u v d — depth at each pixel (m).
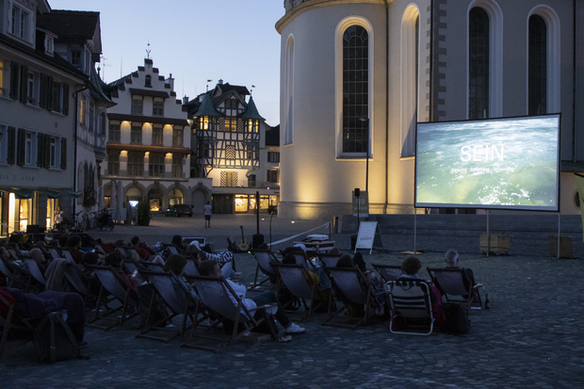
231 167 72.25
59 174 28.62
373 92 40.62
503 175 19.72
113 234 29.70
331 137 41.72
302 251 11.15
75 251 11.32
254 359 6.86
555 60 37.12
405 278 7.93
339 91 41.56
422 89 35.41
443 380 5.93
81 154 32.47
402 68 38.81
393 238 26.58
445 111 34.41
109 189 62.56
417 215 27.55
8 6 24.09
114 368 6.48
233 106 72.75
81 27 32.06
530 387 5.67
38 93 26.31
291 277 9.48
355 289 8.69
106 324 8.92
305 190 43.19
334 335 8.17
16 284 11.11
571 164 36.78
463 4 34.72
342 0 40.78
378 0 40.25
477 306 10.28
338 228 33.16
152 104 65.06
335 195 41.66
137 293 8.88
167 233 30.64
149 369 6.44
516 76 35.94
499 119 19.83
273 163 77.25
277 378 6.06
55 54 30.47
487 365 6.51
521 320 9.16
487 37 36.03
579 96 37.62
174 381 5.97
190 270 10.89
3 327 6.71
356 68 41.44
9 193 24.17
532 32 37.22
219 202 71.25
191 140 74.38
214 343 7.66
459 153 20.62
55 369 6.44
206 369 6.43
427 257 19.80
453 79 34.56
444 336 8.05
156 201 65.19
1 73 23.61
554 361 6.67
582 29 37.62
